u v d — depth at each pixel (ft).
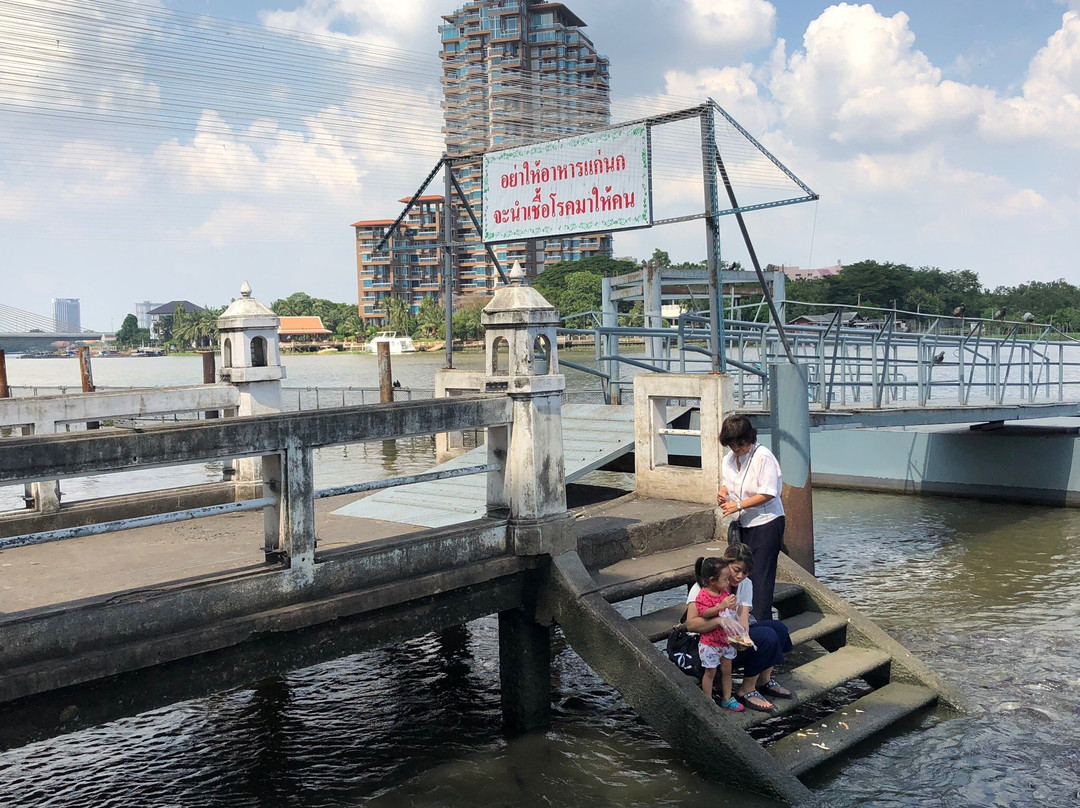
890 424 41.75
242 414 27.48
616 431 33.24
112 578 17.63
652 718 19.31
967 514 48.19
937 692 22.72
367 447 82.12
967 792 18.72
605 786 19.01
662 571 22.86
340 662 27.86
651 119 28.91
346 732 22.68
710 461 27.17
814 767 19.30
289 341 499.92
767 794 18.01
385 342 65.67
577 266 312.29
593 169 30.60
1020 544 41.34
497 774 19.79
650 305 52.65
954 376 101.14
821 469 57.21
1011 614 31.24
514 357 20.44
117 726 23.47
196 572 17.63
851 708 21.81
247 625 15.81
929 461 53.26
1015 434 50.67
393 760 20.86
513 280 21.02
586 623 20.04
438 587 18.79
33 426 23.56
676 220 28.68
